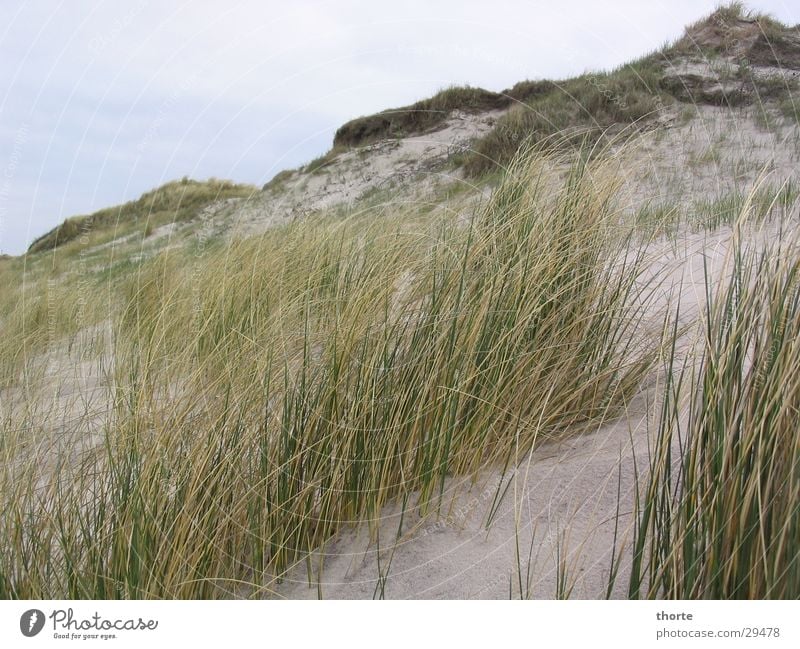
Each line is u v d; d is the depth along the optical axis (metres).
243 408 2.15
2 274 9.91
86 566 1.88
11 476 2.22
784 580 1.39
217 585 1.91
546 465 2.17
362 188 10.72
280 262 3.62
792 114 8.64
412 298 2.56
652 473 1.60
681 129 8.87
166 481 1.96
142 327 3.45
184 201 11.43
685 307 3.00
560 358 2.46
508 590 1.74
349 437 2.10
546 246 2.61
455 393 2.20
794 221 2.56
